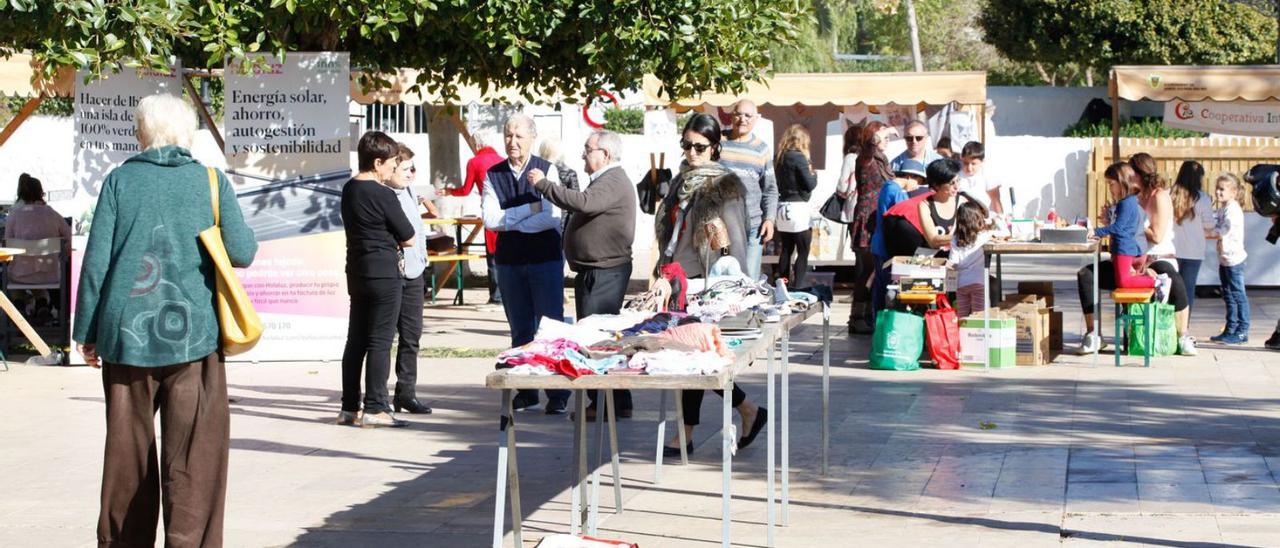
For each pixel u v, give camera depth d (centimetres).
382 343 938
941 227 1236
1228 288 1315
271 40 1091
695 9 1089
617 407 956
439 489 754
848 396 1035
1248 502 684
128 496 562
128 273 549
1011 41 3941
